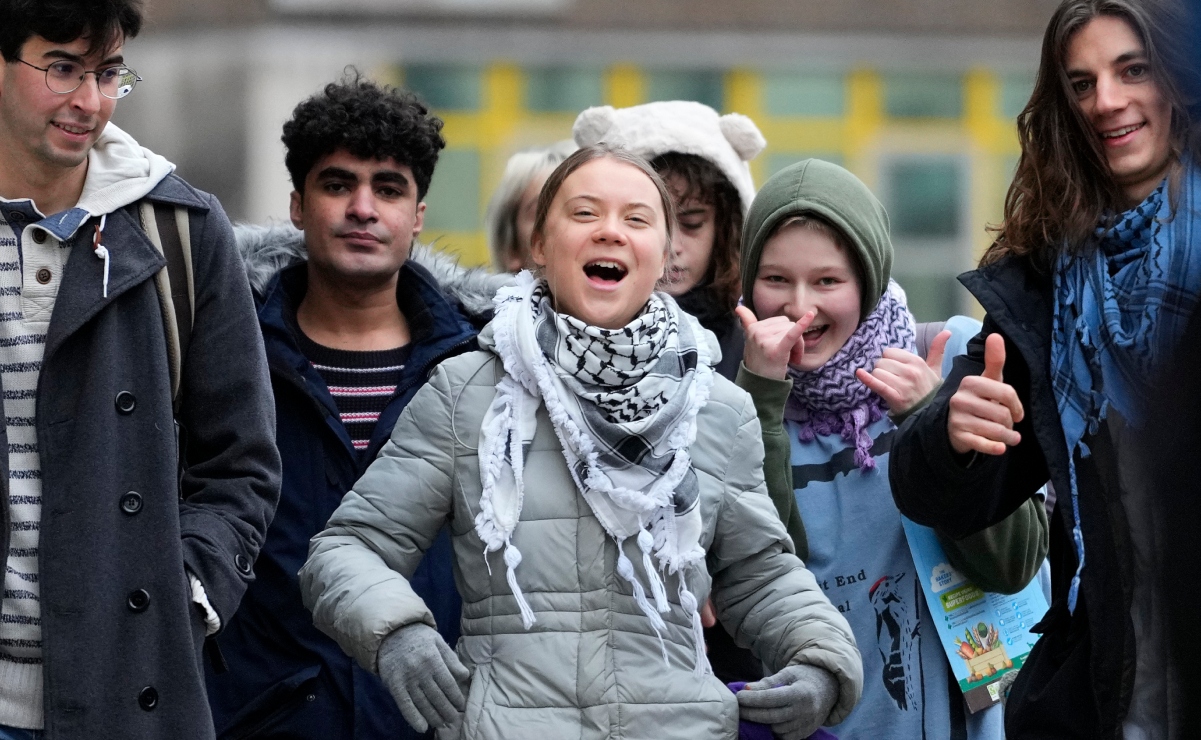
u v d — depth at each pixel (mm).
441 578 11961
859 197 12031
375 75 52500
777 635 9906
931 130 52594
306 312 12969
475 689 9477
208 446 10328
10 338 9672
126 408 9781
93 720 9492
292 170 12961
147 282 9977
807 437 11953
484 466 9664
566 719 9359
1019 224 10430
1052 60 10211
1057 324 10102
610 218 10023
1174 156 9742
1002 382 10078
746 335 11516
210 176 53062
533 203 16125
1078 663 9812
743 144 13898
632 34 52625
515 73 52688
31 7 9352
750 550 10047
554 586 9547
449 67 52719
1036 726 9922
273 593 11695
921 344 12695
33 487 9641
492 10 52688
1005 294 10312
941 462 10148
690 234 13477
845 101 52625
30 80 9484
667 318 10109
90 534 9578
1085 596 9539
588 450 9578
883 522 11656
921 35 52500
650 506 9547
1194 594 6031
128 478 9742
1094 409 9695
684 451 9773
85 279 9766
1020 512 11336
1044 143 10312
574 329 9805
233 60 52969
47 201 9875
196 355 10227
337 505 12008
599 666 9430
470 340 12805
